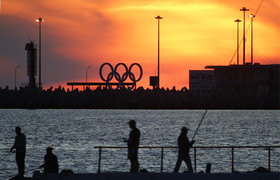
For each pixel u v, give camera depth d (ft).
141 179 272.92
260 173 275.80
